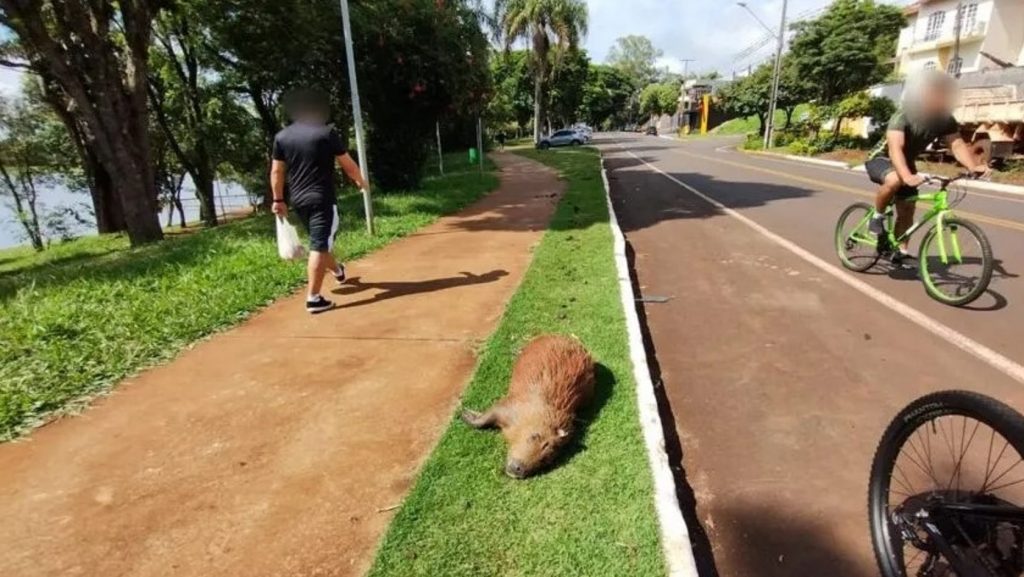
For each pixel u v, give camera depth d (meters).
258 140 21.75
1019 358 4.32
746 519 2.78
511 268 6.73
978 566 2.00
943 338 4.73
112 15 12.60
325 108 5.46
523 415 3.14
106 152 11.99
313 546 2.50
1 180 26.47
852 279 6.40
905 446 2.63
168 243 10.17
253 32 13.69
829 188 14.10
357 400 3.73
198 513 2.74
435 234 9.00
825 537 2.66
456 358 4.31
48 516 2.75
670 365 4.41
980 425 2.66
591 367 3.64
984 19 33.38
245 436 3.37
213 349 4.63
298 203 5.34
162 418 3.60
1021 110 16.56
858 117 28.03
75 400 3.84
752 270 6.91
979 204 11.92
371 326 5.01
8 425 3.52
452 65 13.75
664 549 2.38
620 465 2.95
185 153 21.42
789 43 32.94
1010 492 2.54
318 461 3.11
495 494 2.76
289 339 4.78
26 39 11.42
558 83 51.94
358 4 12.71
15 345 4.56
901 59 40.09
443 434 3.28
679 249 8.12
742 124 63.72
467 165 23.80
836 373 4.18
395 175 14.56
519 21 36.97
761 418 3.63
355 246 7.75
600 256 6.95
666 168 21.50
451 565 2.34
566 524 2.54
